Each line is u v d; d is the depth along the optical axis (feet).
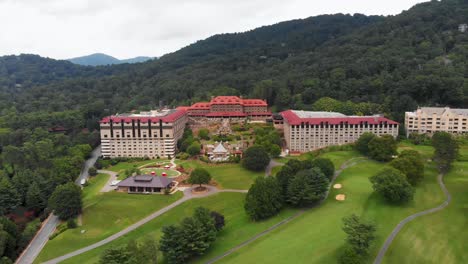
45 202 625.82
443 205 482.69
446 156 602.44
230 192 620.90
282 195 520.42
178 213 553.64
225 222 507.71
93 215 562.25
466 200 488.85
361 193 531.50
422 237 398.62
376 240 391.45
